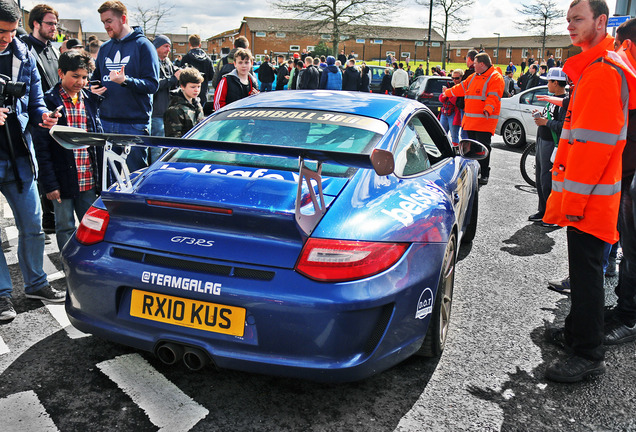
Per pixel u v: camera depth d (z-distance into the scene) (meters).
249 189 2.32
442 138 3.85
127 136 2.02
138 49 4.69
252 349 2.13
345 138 2.74
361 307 2.09
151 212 2.26
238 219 2.12
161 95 6.21
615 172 2.56
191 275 2.16
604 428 2.34
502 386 2.63
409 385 2.60
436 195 2.87
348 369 2.12
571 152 2.55
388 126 2.92
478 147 3.94
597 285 2.67
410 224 2.42
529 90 11.37
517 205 6.55
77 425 2.23
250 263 2.13
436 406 2.44
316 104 3.12
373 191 2.49
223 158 2.65
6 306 3.22
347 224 2.22
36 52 5.19
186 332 2.20
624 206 2.98
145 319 2.27
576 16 2.51
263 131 2.84
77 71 3.41
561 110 5.23
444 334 2.89
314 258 2.10
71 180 3.54
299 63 15.88
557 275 4.21
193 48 9.98
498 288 3.91
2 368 2.66
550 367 2.71
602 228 2.58
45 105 3.46
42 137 3.41
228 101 6.00
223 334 2.15
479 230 5.45
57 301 3.49
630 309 3.10
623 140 2.54
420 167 3.11
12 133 3.22
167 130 4.91
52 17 5.20
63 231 3.67
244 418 2.31
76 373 2.62
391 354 2.29
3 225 5.26
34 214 3.39
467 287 3.92
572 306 2.75
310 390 2.53
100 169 3.72
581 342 2.72
